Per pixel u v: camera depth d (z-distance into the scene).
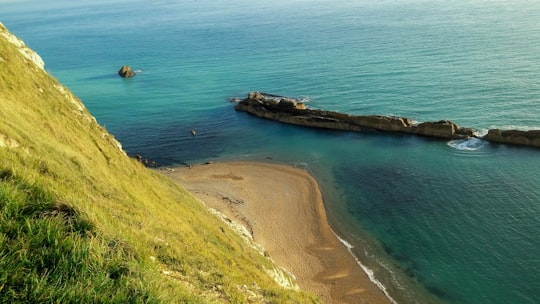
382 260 42.06
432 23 173.88
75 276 7.32
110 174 26.16
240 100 98.69
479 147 65.56
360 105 87.38
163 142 78.50
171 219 24.06
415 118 78.38
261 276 21.83
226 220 42.72
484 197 51.16
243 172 64.25
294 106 86.06
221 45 167.00
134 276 8.30
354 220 49.53
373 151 69.12
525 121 70.81
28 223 7.84
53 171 16.41
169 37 198.25
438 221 47.62
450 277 38.97
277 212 51.44
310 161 67.56
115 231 10.73
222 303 12.78
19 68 29.95
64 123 29.23
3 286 6.45
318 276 39.81
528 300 35.47
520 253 40.88
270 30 196.62
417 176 58.69
